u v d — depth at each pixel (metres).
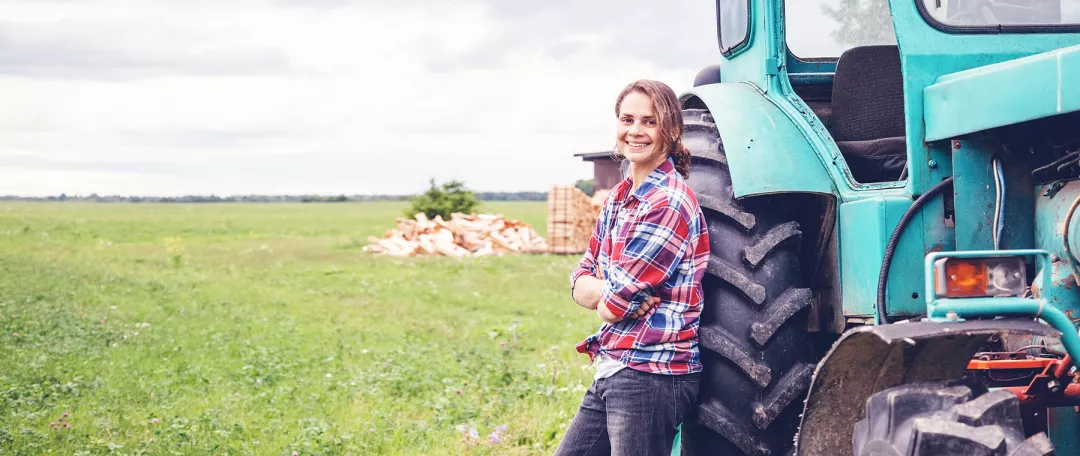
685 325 3.18
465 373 7.65
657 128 3.14
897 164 3.81
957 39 3.26
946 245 3.13
